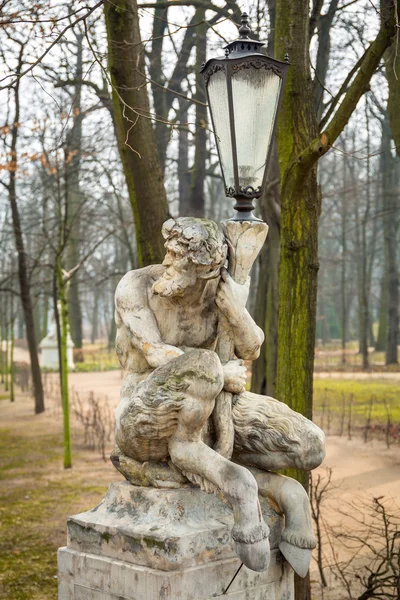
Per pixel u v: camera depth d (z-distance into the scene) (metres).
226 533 3.75
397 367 31.30
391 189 26.81
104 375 32.03
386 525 5.97
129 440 3.83
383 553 7.23
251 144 3.97
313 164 5.36
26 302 19.88
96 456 13.56
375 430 14.50
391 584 5.88
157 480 3.85
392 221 32.72
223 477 3.54
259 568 3.42
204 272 3.76
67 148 13.78
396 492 9.47
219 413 3.90
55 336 35.03
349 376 28.06
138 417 3.72
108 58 6.97
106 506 4.00
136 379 4.00
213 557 3.70
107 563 3.79
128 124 7.00
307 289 5.57
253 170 3.99
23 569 7.41
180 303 3.92
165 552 3.57
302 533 3.86
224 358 4.02
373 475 10.55
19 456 13.71
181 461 3.71
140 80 6.99
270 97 3.97
